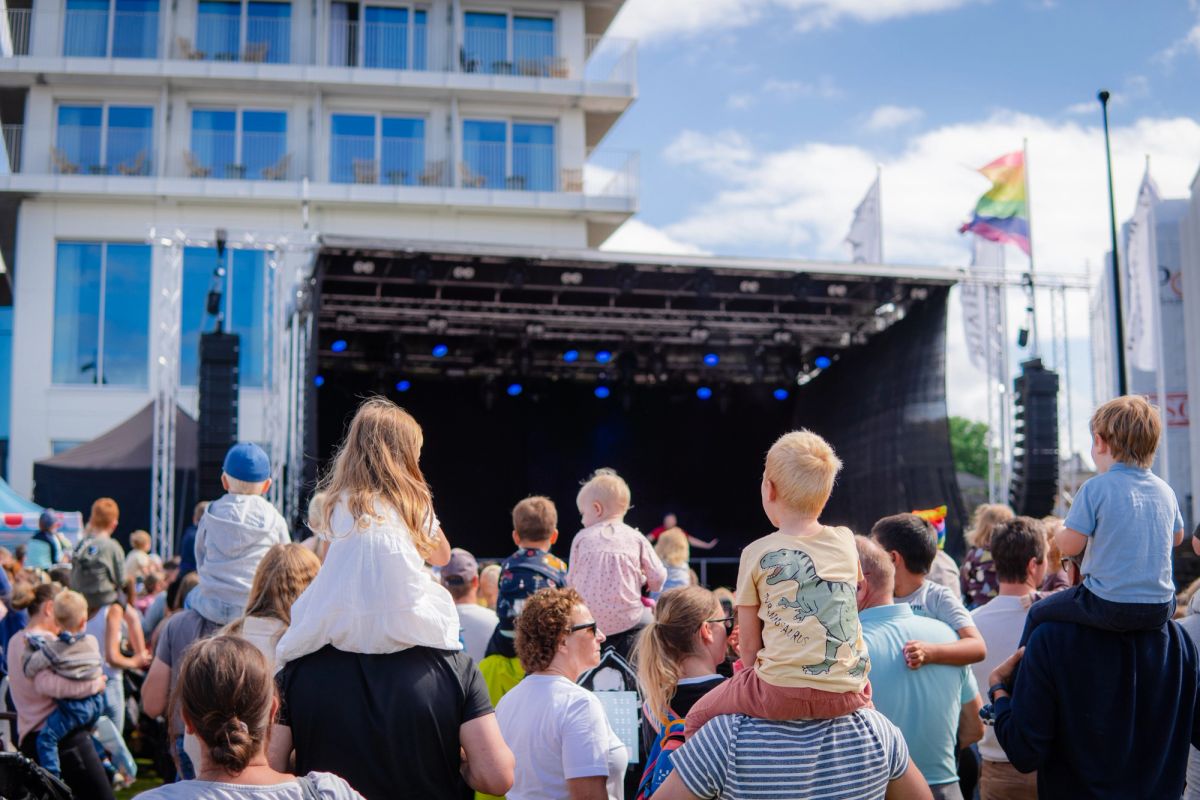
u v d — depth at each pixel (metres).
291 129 25.14
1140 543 2.97
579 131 26.28
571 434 20.86
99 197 23.80
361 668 2.60
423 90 25.27
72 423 23.30
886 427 17.52
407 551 2.66
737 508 21.25
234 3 25.52
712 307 17.66
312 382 14.04
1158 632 3.04
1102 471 3.14
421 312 17.44
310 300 16.22
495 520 20.55
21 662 5.91
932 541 3.89
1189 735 3.05
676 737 3.05
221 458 13.48
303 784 2.21
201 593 4.11
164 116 24.41
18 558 9.99
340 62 25.86
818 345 19.30
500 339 19.03
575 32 26.78
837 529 2.70
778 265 15.20
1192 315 15.60
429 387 20.25
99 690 6.00
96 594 7.18
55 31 24.84
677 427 21.16
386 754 2.55
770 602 2.59
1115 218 12.42
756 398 21.08
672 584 6.36
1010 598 4.01
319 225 24.61
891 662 3.37
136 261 23.97
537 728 3.21
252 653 2.23
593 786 3.15
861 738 2.59
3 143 25.80
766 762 2.53
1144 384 16.69
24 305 23.39
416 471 2.81
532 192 24.94
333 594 2.61
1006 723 3.07
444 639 2.66
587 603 4.75
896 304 16.86
